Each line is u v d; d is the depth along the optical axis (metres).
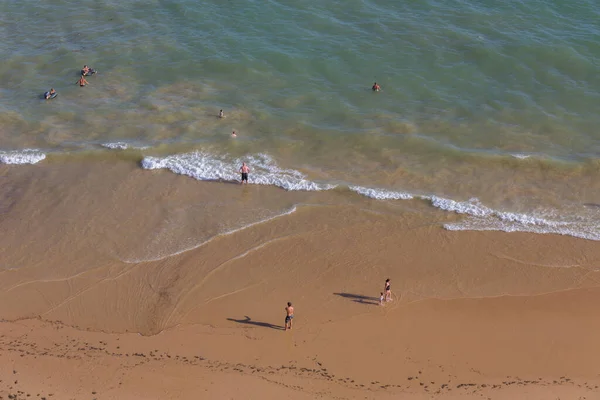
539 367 25.38
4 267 30.42
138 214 33.91
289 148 39.28
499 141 39.41
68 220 33.41
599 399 23.86
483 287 29.34
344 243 31.95
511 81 44.09
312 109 42.56
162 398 23.86
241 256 31.02
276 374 24.95
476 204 34.75
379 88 44.00
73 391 24.06
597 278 29.75
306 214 34.00
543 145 39.00
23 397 23.70
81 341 26.42
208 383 24.50
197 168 37.41
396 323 27.36
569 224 33.16
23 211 34.06
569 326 27.22
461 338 26.67
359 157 38.56
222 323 27.33
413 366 25.39
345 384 24.58
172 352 25.91
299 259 30.91
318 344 26.33
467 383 24.67
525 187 35.94
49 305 28.27
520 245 31.86
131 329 27.08
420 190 35.94
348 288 29.25
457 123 40.91
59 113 42.44
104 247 31.61
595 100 42.12
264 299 28.61
